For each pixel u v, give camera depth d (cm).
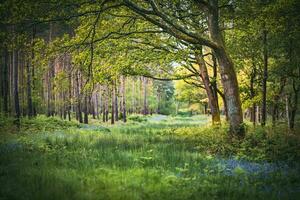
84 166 1015
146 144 1559
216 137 1647
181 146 1530
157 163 1094
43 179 803
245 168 1038
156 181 862
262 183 859
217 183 871
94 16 1673
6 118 2680
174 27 1490
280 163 1108
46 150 1334
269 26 1709
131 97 7712
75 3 1420
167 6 1892
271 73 2319
